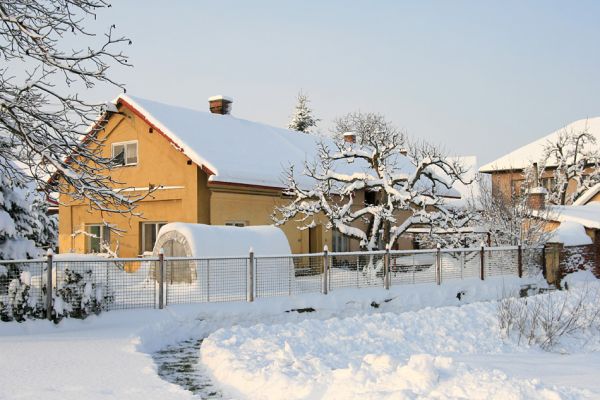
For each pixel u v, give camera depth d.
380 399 6.96
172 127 23.53
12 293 12.86
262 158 25.36
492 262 21.75
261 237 19.44
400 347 12.68
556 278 22.81
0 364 9.56
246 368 9.43
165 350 12.46
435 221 21.34
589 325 14.82
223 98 29.59
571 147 45.69
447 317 15.61
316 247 26.84
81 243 26.16
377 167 21.95
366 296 17.95
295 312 16.48
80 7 12.98
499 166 47.34
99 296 13.81
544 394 7.06
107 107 13.66
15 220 17.05
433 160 21.03
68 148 13.74
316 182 25.92
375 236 21.44
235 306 15.75
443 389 7.44
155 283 15.01
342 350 12.02
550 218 24.92
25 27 11.96
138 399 7.64
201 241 17.70
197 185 22.56
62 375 8.88
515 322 14.41
